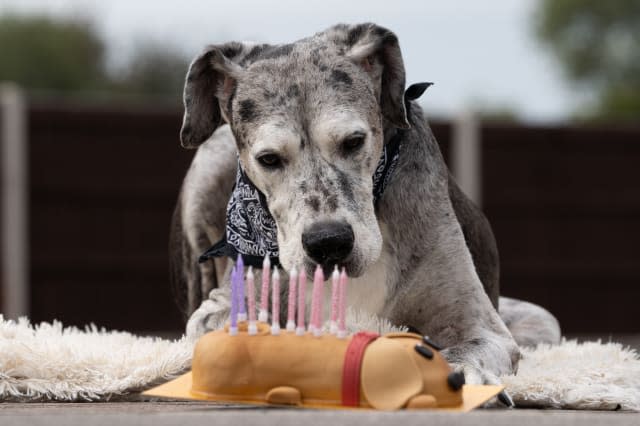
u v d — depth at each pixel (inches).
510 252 698.8
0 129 641.0
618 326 714.2
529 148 697.0
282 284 278.7
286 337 199.0
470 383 238.2
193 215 327.6
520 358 283.9
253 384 198.4
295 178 251.0
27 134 645.3
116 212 655.1
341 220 241.8
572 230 707.4
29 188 645.9
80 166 650.8
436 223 278.7
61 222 650.2
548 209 702.5
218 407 207.3
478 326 275.7
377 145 261.7
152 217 659.4
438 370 191.0
